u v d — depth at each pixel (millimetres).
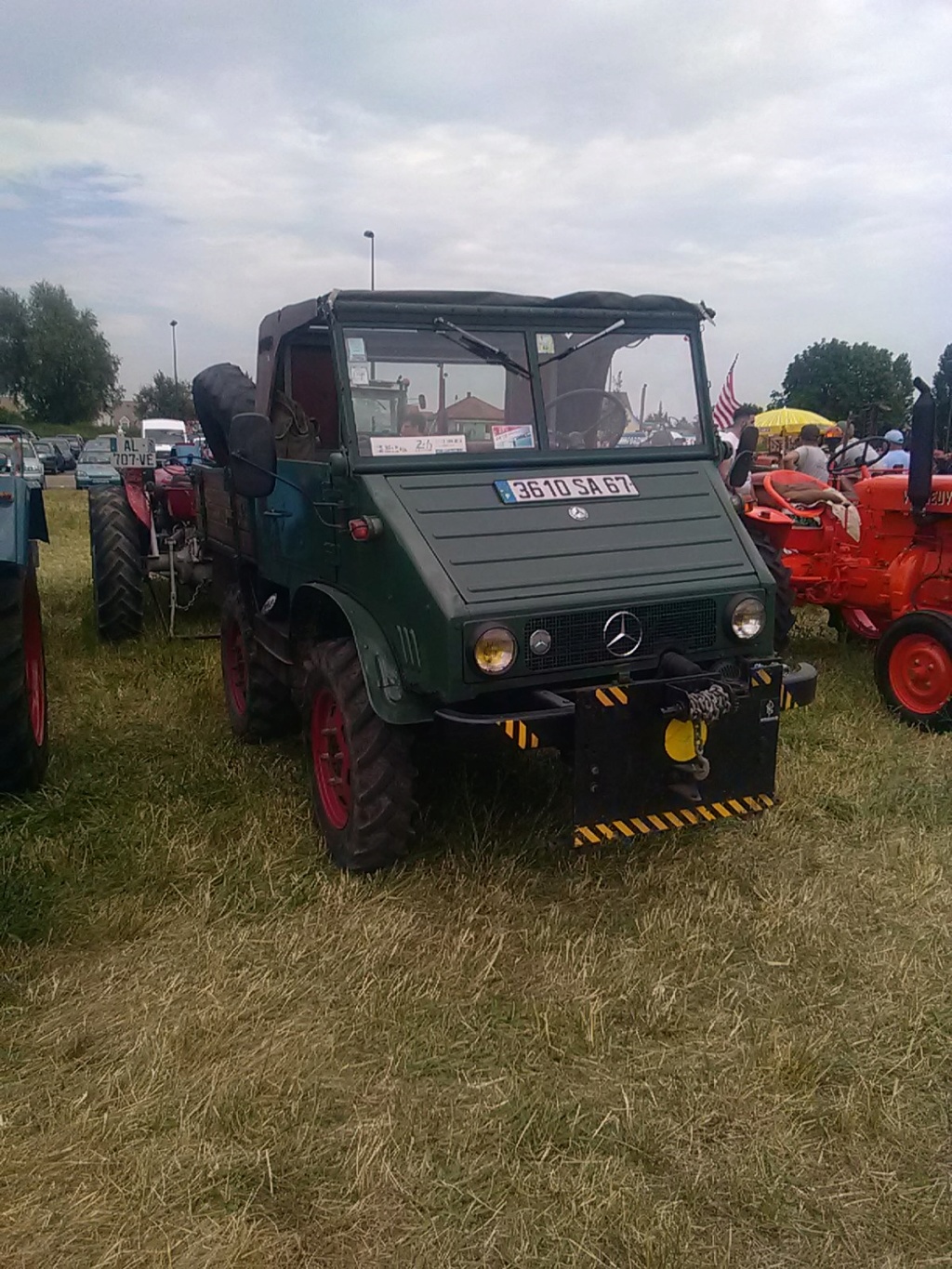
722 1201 2270
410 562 3359
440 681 3277
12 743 4156
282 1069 2668
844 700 5781
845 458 9422
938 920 3422
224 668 5664
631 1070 2693
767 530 6145
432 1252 2129
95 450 24672
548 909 3473
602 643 3469
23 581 4133
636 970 3123
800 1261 2129
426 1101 2578
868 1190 2311
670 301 4281
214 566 6375
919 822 4199
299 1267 2100
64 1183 2307
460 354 3879
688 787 3404
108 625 7145
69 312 60031
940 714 5316
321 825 3932
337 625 4254
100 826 4090
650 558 3660
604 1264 2105
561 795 4293
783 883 3662
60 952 3242
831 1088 2637
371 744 3533
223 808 4320
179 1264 2094
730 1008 2963
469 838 3916
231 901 3547
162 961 3178
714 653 3707
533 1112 2523
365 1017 2895
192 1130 2449
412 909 3463
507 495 3713
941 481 5934
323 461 4137
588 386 4160
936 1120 2525
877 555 6398
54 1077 2648
